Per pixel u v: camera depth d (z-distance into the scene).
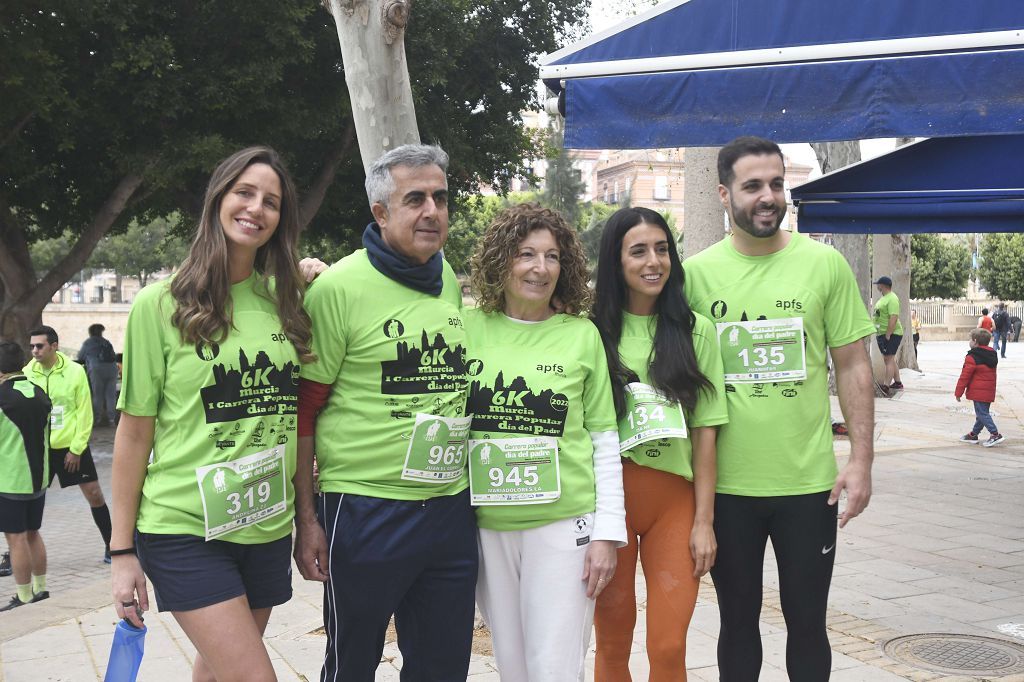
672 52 3.96
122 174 14.52
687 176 8.77
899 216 6.12
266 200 2.56
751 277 3.12
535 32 16.70
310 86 14.91
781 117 3.79
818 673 3.09
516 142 17.64
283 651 4.52
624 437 2.94
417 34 14.34
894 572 5.91
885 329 18.33
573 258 2.90
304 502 2.79
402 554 2.69
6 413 6.12
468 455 2.84
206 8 12.95
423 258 2.79
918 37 3.62
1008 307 43.88
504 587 2.87
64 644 4.81
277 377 2.61
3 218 14.55
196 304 2.50
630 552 3.04
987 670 4.15
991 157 5.67
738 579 3.11
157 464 2.55
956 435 13.00
